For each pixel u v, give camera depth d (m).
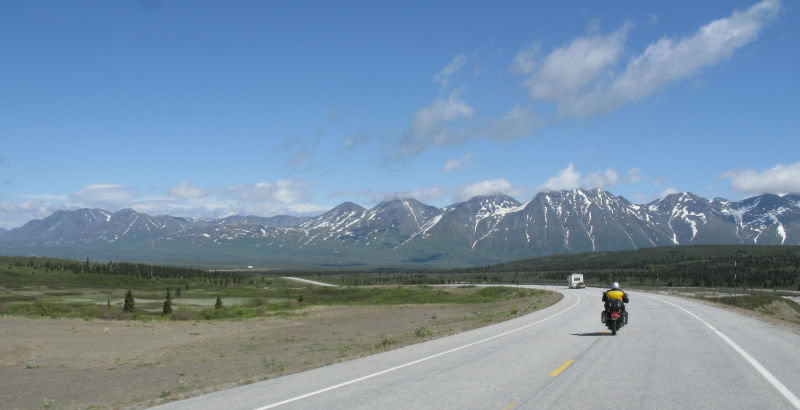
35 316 58.47
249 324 56.06
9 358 30.98
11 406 15.34
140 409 11.88
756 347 18.28
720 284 136.25
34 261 187.62
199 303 98.25
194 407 11.35
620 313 23.70
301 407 10.74
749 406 9.94
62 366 27.28
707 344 19.33
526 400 10.76
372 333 41.69
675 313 36.53
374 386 12.80
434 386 12.53
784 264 163.88
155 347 37.09
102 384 19.53
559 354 17.39
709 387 11.70
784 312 68.62
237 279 198.62
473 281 179.88
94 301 101.62
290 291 137.88
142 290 151.62
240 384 14.41
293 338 41.28
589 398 10.80
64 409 13.38
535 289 104.94
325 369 16.19
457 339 23.61
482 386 12.35
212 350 34.22
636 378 12.91
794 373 13.26
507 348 19.38
